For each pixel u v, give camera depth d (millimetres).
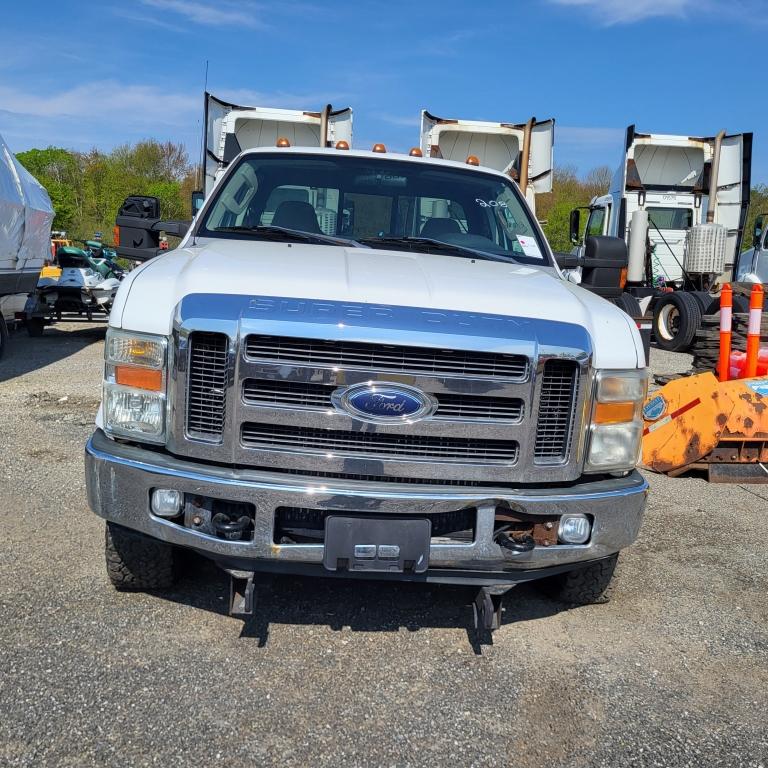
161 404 2967
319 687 2967
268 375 2816
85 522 4441
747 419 6047
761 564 4449
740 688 3143
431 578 3084
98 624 3309
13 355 11109
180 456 2969
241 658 3129
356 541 2871
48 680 2873
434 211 4527
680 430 6180
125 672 2967
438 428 2885
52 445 6016
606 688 3090
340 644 3299
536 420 2949
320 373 2824
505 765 2590
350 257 3631
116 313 3057
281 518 2965
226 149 10594
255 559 2969
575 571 3660
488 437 2924
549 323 3006
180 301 2916
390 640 3359
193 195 6949
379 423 2852
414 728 2752
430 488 2914
